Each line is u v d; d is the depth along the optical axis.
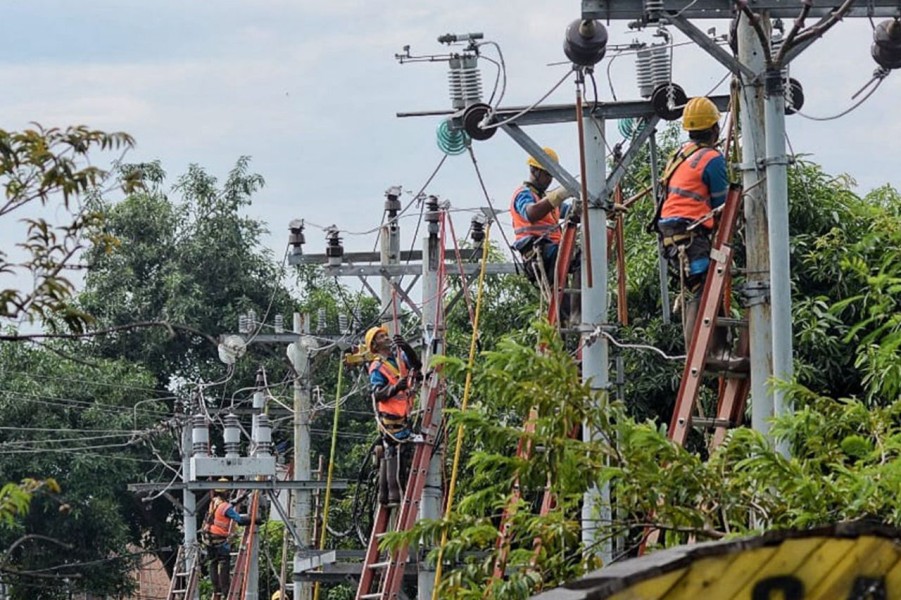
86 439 59.44
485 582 20.62
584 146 24.70
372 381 35.94
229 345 46.88
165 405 64.75
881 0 22.52
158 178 72.12
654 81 25.50
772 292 20.73
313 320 69.25
